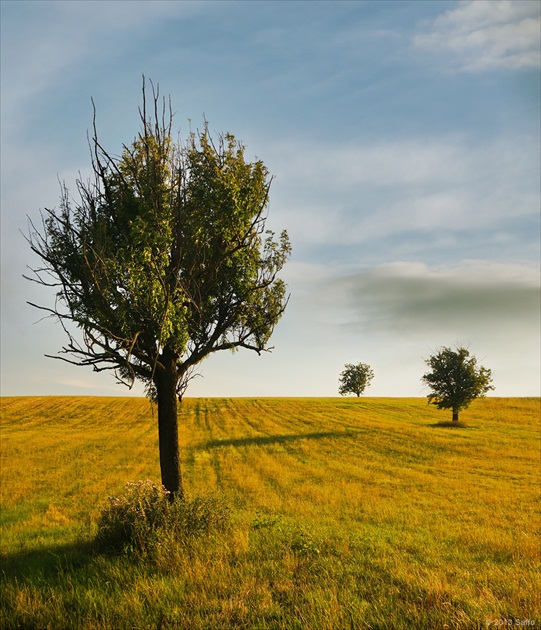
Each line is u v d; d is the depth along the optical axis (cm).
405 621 682
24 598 798
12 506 2361
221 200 1360
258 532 1250
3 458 4056
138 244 1289
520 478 2998
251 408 8306
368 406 8769
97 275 1218
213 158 1441
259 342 1584
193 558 995
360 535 1318
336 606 721
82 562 1052
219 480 2975
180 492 1325
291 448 4406
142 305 1235
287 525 1397
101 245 1273
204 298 1491
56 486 2892
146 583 848
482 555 1181
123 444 4931
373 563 998
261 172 1446
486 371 6266
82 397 9769
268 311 1588
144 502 1194
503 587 846
